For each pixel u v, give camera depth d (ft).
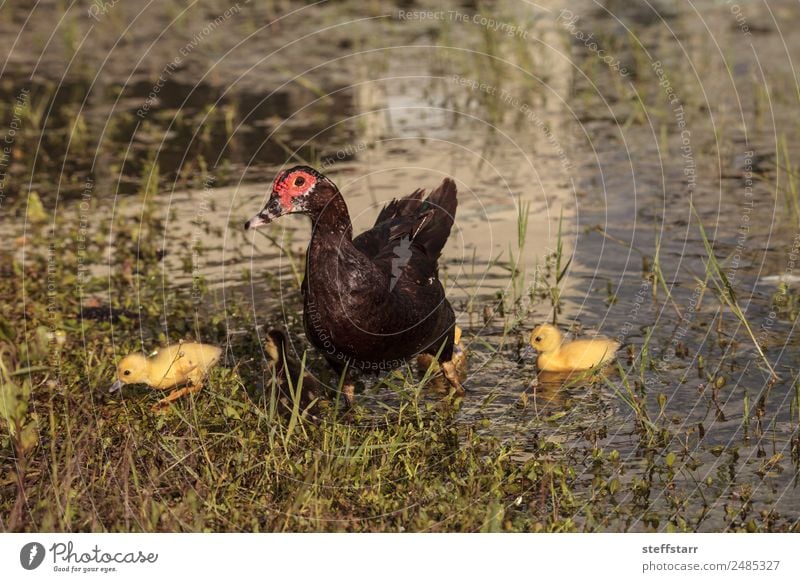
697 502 30.17
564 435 34.22
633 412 35.55
